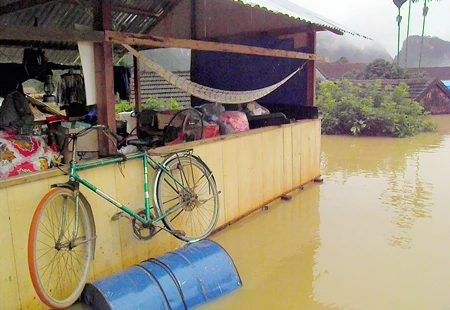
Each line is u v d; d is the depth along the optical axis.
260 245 3.97
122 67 6.13
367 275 3.35
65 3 4.55
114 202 2.96
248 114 5.59
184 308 2.80
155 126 4.29
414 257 3.65
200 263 3.03
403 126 11.25
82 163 2.88
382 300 2.97
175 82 4.11
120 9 5.09
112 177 3.12
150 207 3.36
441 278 3.27
